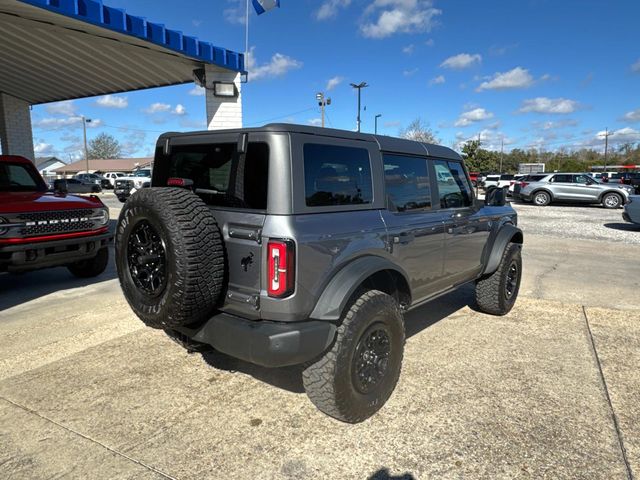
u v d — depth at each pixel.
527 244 10.66
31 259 5.60
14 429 2.91
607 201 21.03
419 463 2.59
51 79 11.31
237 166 2.83
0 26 7.40
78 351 4.13
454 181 4.39
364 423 2.99
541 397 3.31
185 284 2.56
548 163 87.69
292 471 2.52
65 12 6.43
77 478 2.45
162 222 2.59
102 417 3.05
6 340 4.39
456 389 3.43
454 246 4.17
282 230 2.57
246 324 2.68
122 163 86.50
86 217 6.25
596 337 4.54
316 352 2.69
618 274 7.50
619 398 3.29
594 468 2.54
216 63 9.30
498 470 2.52
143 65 10.00
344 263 2.89
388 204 3.42
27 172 7.13
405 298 3.54
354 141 3.16
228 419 3.03
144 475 2.48
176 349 4.18
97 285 6.52
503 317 5.18
